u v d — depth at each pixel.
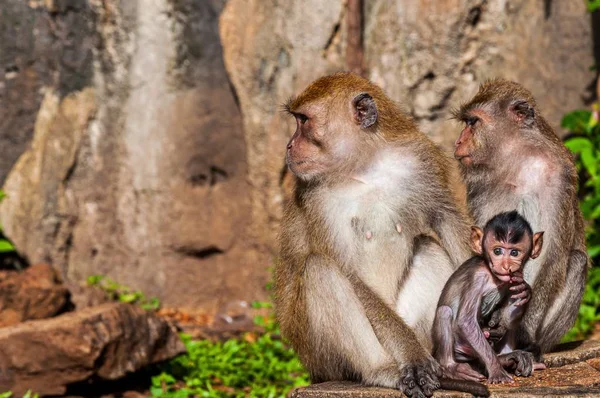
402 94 15.92
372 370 8.72
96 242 17.08
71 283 15.93
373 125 9.32
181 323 16.31
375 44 15.95
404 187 9.23
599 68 15.92
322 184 9.30
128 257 17.08
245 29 16.39
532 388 8.05
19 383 12.51
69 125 17.05
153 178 16.95
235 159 16.92
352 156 9.27
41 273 14.17
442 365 8.51
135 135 16.98
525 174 9.67
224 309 16.77
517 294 8.25
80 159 17.09
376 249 9.22
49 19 17.16
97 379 12.73
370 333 8.82
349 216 9.18
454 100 15.91
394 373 8.56
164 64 16.89
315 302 8.90
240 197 16.89
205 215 16.89
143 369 13.56
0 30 17.22
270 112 16.33
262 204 16.53
